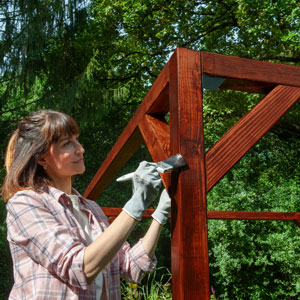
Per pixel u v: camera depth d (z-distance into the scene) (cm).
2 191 135
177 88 132
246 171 750
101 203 834
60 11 809
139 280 156
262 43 732
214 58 139
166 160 125
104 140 934
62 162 136
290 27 631
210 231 693
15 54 784
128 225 114
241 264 684
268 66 147
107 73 988
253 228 670
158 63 932
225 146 137
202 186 126
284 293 638
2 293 736
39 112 140
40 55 835
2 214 714
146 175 119
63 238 116
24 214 121
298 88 150
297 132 821
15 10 796
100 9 880
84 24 873
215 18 837
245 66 143
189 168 126
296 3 578
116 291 143
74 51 889
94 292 126
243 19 686
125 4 837
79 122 822
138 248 157
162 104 167
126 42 916
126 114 994
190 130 129
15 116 852
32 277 119
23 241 118
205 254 122
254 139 141
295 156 823
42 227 118
